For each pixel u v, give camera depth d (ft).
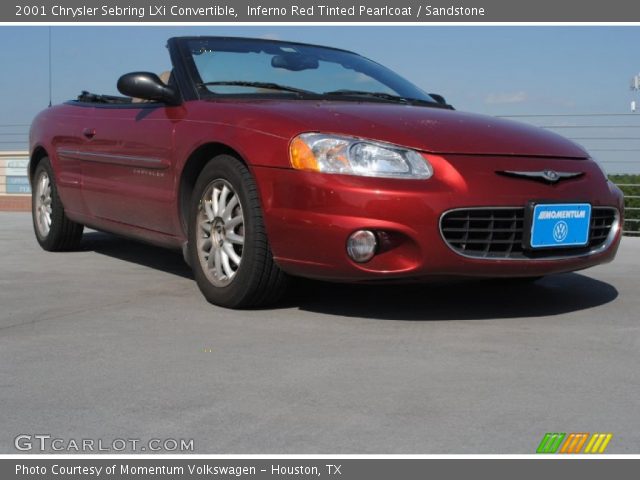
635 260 17.20
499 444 6.56
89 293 12.70
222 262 11.53
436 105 13.94
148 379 8.18
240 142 11.03
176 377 8.24
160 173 12.83
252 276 10.97
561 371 8.50
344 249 10.07
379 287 13.09
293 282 11.35
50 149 16.67
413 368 8.56
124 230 14.49
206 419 7.09
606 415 7.19
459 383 8.06
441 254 10.11
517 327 10.50
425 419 7.08
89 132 15.05
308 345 9.48
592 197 11.16
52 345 9.48
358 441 6.61
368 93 13.57
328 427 6.90
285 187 10.47
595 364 8.77
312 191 10.24
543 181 10.72
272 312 11.24
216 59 13.44
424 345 9.50
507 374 8.38
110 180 14.39
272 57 13.93
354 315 11.09
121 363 8.74
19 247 18.35
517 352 9.23
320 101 12.59
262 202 10.68
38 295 12.54
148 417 7.14
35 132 17.56
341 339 9.77
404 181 10.08
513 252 10.64
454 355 9.08
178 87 13.01
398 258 10.14
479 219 10.25
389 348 9.36
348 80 13.93
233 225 11.32
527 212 10.44
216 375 8.31
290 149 10.52
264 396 7.66
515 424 6.97
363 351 9.22
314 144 10.39
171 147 12.47
